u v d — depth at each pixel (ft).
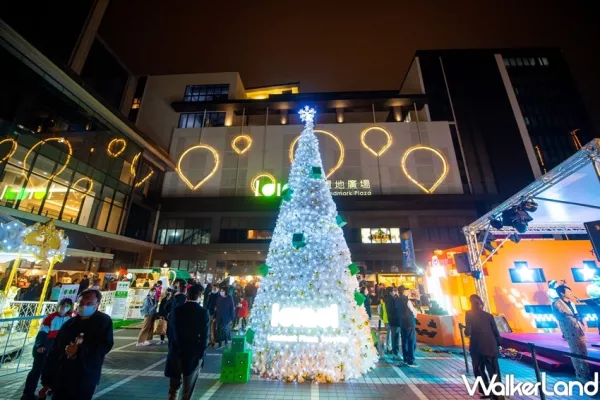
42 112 62.49
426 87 133.59
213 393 16.48
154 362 23.02
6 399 15.40
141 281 60.29
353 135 119.34
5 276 49.93
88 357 10.21
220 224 107.76
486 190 111.04
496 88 132.77
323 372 18.35
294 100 124.88
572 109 130.62
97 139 74.59
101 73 116.16
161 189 113.09
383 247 100.32
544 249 35.78
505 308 33.55
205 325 13.70
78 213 67.92
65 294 33.01
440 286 42.93
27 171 56.29
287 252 21.06
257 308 21.02
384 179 112.47
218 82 135.74
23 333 24.07
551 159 118.93
